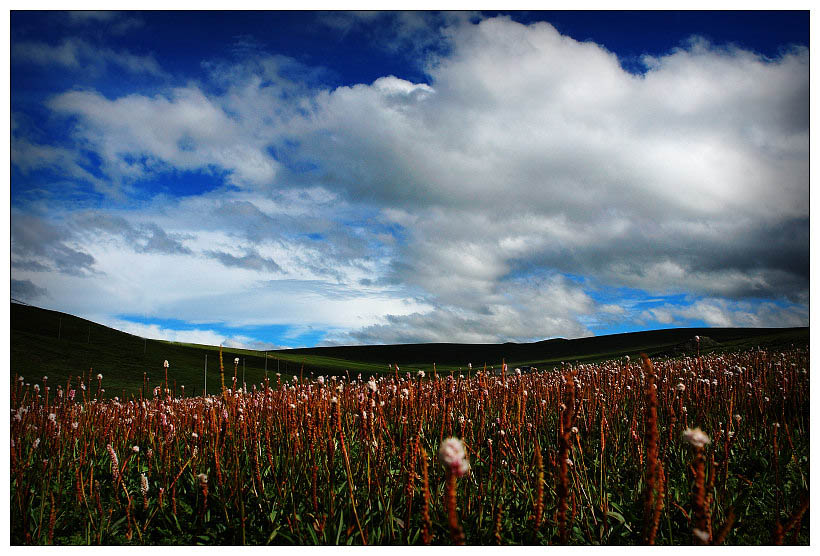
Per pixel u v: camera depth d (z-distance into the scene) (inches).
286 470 213.3
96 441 285.1
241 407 269.7
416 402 253.0
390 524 167.5
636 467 221.5
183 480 224.4
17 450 218.8
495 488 202.5
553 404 329.7
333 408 189.3
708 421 280.2
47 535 174.9
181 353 2070.6
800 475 226.1
